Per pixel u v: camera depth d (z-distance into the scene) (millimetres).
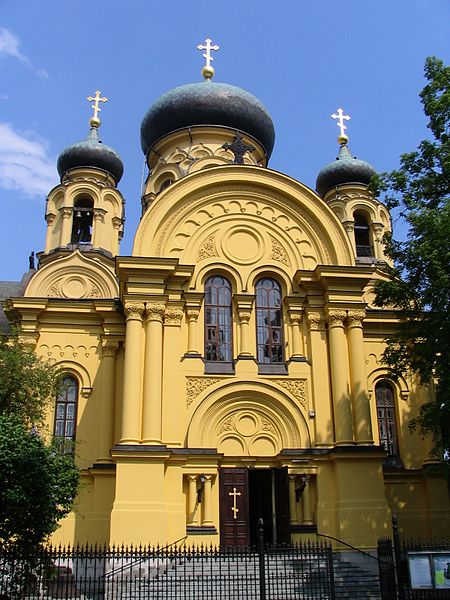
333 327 26234
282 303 27250
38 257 33688
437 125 21812
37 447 16375
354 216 36750
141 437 23844
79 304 29062
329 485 24391
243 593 18797
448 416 20141
